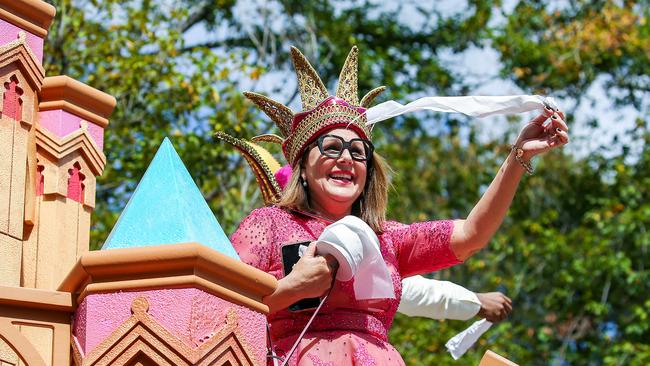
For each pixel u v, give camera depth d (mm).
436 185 24812
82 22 17031
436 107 6566
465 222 6566
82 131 5852
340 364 5910
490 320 8547
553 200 25703
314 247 5738
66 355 4652
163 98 16812
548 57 26062
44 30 5445
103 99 5988
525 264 24125
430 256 6551
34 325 4637
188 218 4891
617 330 23984
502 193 6453
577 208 25812
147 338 4477
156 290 4547
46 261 5559
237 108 16828
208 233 4934
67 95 5855
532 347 23891
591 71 26016
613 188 25609
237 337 4629
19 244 5090
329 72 24516
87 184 5852
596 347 23469
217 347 4539
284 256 6059
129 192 16891
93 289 4566
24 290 4605
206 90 16797
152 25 17703
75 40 16938
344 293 6027
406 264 6590
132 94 16750
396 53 26703
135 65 16672
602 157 26062
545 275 24188
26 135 5238
